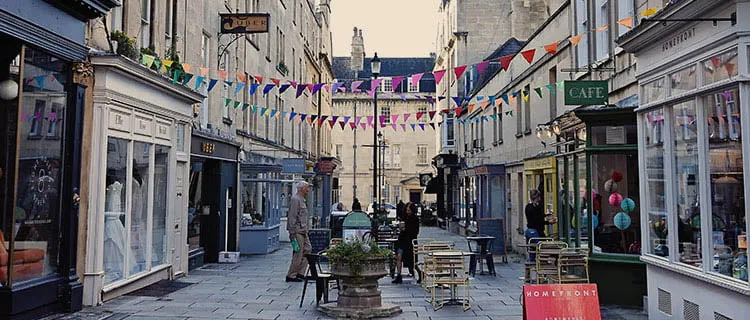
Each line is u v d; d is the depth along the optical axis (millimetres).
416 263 11648
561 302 5648
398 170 53188
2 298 7148
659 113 7793
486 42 30766
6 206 7281
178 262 12188
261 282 11609
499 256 16891
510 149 19703
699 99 6766
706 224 6645
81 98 8523
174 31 12758
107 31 9414
